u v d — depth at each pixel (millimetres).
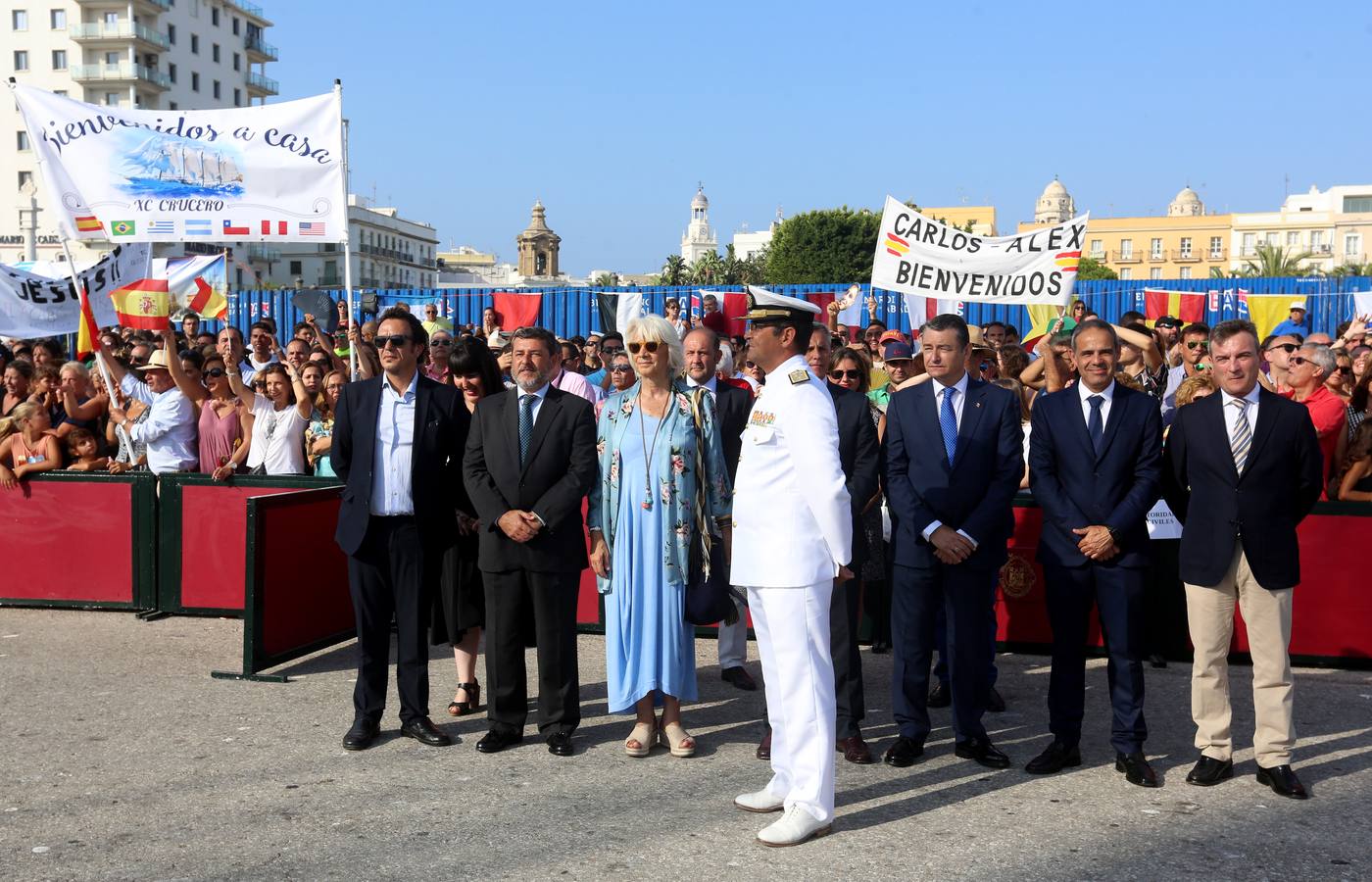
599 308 16891
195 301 12031
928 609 4875
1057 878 3650
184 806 4324
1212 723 4574
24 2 62688
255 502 6086
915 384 5070
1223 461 4512
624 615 4965
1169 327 8828
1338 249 93688
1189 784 4539
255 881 3654
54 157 7887
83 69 62531
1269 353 6750
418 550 5129
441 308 21562
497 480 5008
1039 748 5051
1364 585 6188
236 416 7824
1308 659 6285
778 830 3939
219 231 7816
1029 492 6676
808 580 4039
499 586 5008
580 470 4941
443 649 6852
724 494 5039
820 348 5898
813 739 4039
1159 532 6332
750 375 8930
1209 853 3846
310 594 6547
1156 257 97500
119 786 4535
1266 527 4438
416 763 4848
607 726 5410
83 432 7867
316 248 81438
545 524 4879
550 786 4562
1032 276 9180
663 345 5000
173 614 7445
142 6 63562
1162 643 6434
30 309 10750
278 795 4449
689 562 4926
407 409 5199
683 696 5004
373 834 4043
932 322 4926
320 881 3656
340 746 5074
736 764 4852
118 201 7824
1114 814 4219
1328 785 4500
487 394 5645
